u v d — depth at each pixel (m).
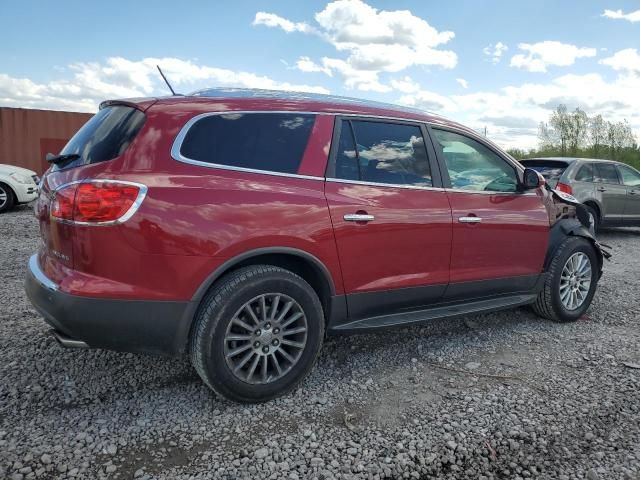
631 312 5.04
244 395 2.95
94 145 2.89
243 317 2.95
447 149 3.90
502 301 4.25
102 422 2.77
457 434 2.77
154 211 2.65
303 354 3.13
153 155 2.76
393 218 3.42
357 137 3.45
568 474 2.46
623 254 8.48
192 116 2.93
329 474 2.41
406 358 3.76
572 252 4.56
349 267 3.27
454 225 3.75
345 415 2.94
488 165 4.15
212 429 2.76
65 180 2.77
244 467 2.45
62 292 2.63
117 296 2.63
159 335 2.76
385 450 2.61
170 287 2.71
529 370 3.59
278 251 2.96
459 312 3.89
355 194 3.29
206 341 2.81
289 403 3.06
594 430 2.83
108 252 2.61
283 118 3.20
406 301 3.63
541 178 4.24
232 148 2.99
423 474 2.44
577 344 4.10
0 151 14.66
